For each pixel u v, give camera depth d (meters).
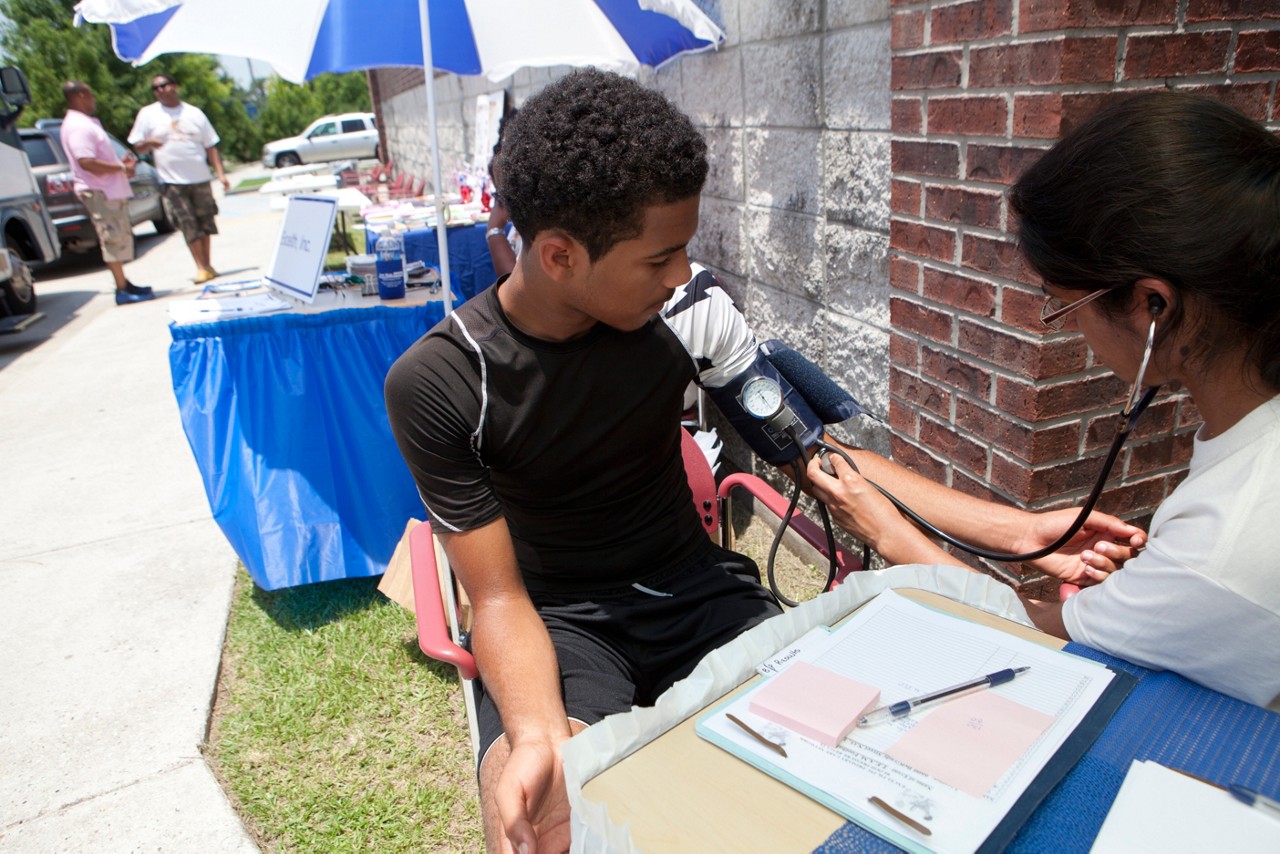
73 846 2.10
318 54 3.39
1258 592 0.87
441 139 9.05
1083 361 1.80
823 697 0.96
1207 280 0.89
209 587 3.21
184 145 8.26
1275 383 0.92
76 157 7.66
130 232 8.12
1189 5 1.62
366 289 3.18
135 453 4.50
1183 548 0.93
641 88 1.18
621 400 1.43
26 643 2.94
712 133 3.21
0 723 2.55
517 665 1.28
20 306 7.79
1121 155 0.92
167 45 3.04
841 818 0.84
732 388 1.62
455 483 1.36
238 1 2.96
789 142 2.71
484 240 4.92
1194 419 1.96
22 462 4.48
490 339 1.35
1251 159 0.89
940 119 1.89
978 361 1.94
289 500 2.97
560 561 1.55
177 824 2.14
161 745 2.42
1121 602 0.99
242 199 17.58
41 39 24.25
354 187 8.79
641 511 1.56
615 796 0.89
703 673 1.04
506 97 5.59
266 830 2.11
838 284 2.60
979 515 1.57
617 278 1.22
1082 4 1.54
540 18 3.39
